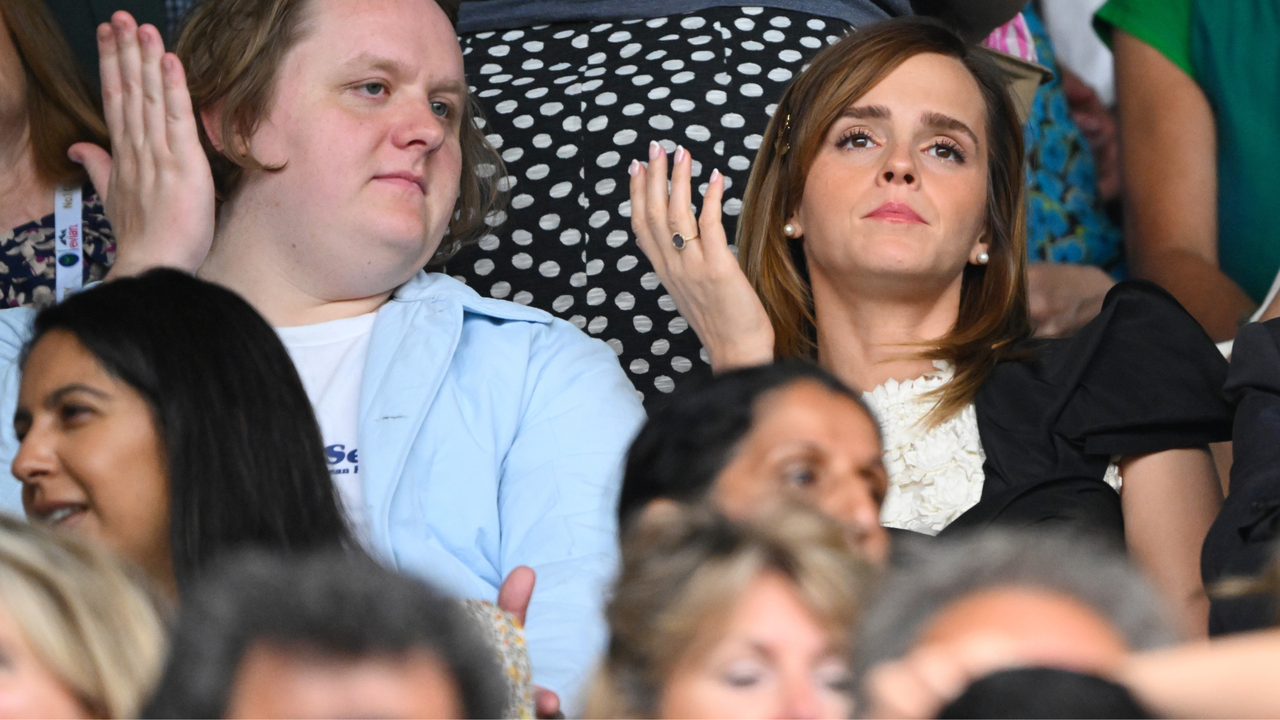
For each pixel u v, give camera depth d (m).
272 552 5.87
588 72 11.43
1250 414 7.39
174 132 8.76
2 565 4.24
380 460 8.23
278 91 8.96
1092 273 12.75
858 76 8.99
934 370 8.81
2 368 8.80
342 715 2.81
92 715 4.20
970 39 12.03
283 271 9.11
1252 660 2.63
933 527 8.23
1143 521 8.12
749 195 9.52
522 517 8.34
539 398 8.82
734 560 3.78
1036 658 2.67
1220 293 12.48
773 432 5.11
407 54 9.08
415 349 8.66
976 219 8.92
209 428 6.11
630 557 4.00
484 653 3.03
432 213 9.16
